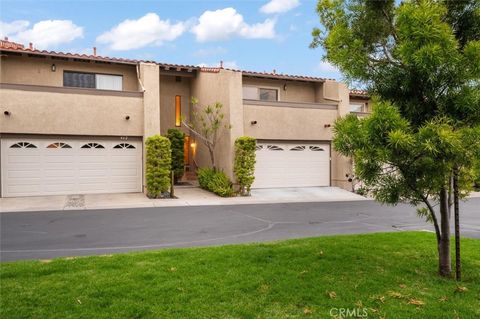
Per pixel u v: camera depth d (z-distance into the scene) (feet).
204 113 65.05
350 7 18.29
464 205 51.03
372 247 23.40
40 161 50.98
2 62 54.90
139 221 35.68
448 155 14.32
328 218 38.58
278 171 63.46
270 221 36.42
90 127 52.95
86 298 14.79
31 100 49.88
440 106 15.55
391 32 17.81
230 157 58.44
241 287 16.07
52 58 57.11
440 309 14.33
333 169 67.41
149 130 55.16
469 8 16.26
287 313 13.91
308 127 65.26
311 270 18.56
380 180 17.03
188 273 17.80
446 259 18.35
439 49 13.92
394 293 15.75
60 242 26.84
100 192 54.13
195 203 48.65
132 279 16.84
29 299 14.61
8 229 31.45
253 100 61.36
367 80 17.72
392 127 14.28
